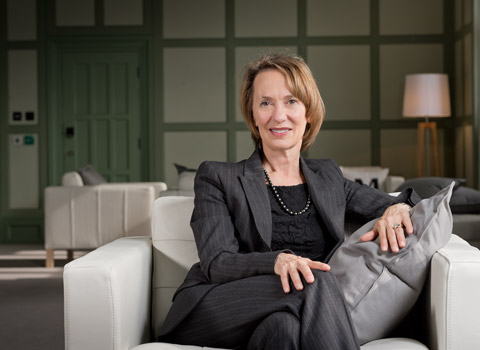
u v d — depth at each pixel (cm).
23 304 429
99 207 556
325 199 183
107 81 788
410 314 172
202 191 182
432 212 164
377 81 784
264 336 142
